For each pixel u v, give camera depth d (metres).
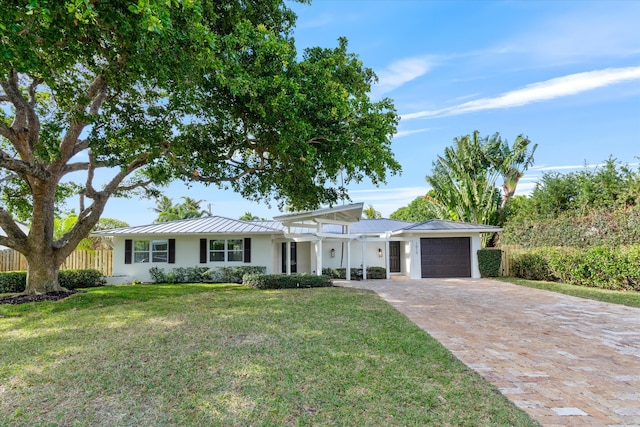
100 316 8.96
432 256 19.84
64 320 8.72
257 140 11.14
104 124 10.73
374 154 10.26
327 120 9.52
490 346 6.26
